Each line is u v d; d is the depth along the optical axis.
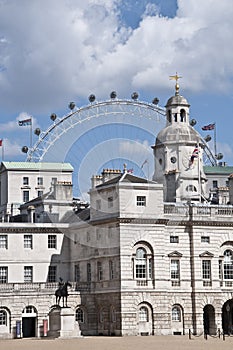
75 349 105.56
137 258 145.62
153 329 144.88
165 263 147.88
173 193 166.38
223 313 154.00
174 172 167.12
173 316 148.75
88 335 147.12
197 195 171.75
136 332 143.25
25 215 170.12
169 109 185.00
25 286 147.12
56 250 159.12
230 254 154.50
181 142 179.25
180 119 184.62
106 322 146.62
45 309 147.25
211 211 153.62
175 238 151.00
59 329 135.38
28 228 157.62
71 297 148.62
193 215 151.88
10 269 155.88
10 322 144.88
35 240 158.25
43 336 142.88
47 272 158.00
